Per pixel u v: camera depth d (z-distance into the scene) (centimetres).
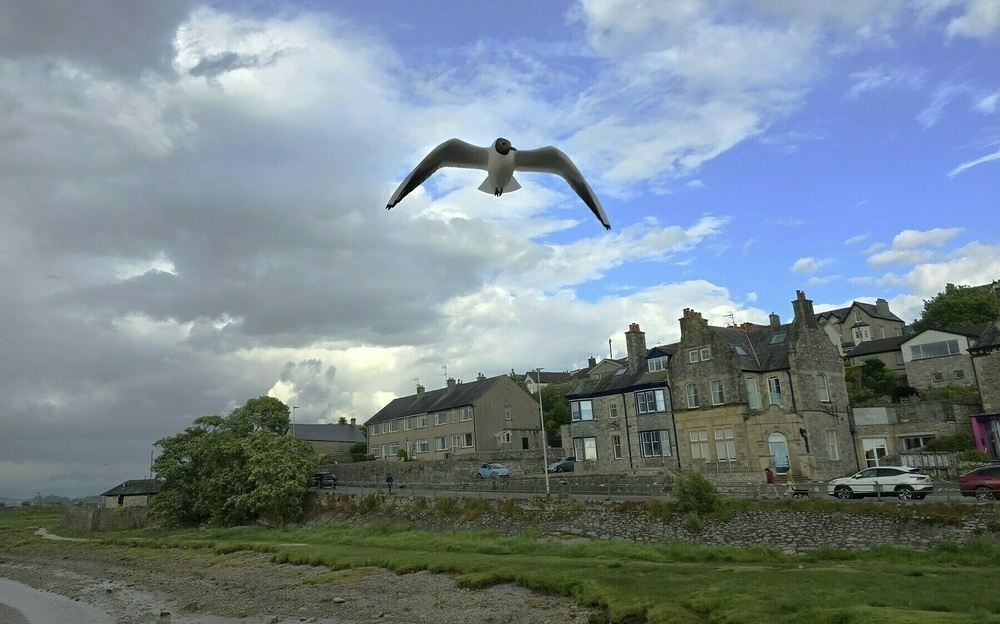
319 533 5397
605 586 2475
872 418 5878
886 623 1617
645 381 6381
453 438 9119
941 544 3014
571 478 5338
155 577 4431
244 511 6538
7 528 9406
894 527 3203
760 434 5434
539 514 4459
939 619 1612
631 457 6347
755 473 5359
